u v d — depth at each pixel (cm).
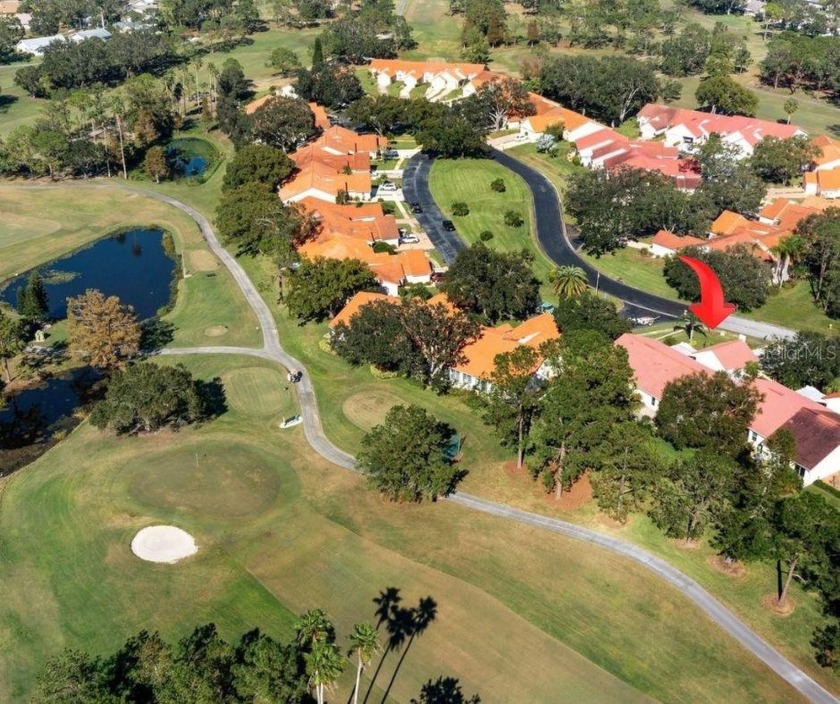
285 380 12662
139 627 8244
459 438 11144
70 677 6856
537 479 10294
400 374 12650
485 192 19725
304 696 7369
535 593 8569
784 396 10944
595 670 7700
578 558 9031
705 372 10875
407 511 9812
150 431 11475
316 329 14088
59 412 12194
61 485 10388
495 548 9181
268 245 15988
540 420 9956
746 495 8725
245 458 10825
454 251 16850
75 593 8700
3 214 19625
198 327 14412
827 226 14925
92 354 12900
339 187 19012
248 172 18912
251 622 8256
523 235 17612
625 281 15812
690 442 10556
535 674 7662
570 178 18362
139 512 9862
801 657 7819
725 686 7550
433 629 8144
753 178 17988
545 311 14450
